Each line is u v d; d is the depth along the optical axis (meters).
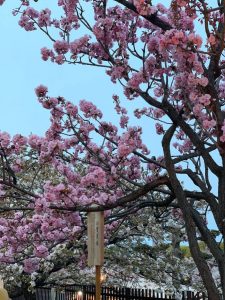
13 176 8.19
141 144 9.36
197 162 8.20
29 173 15.05
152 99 7.39
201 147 7.12
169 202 8.41
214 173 7.04
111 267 15.77
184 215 7.15
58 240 9.44
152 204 8.60
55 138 8.91
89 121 9.10
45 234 8.89
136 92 7.68
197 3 6.43
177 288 14.88
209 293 6.84
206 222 9.47
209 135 6.70
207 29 6.59
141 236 15.72
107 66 8.08
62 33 8.62
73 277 16.73
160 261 15.09
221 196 6.97
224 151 6.71
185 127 7.23
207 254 13.71
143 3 6.76
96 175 7.54
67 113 8.75
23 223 9.50
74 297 15.82
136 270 15.23
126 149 7.76
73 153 9.52
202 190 7.61
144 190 7.68
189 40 6.21
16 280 14.99
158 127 10.15
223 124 6.70
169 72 7.65
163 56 7.11
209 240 7.35
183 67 6.77
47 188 7.63
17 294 17.19
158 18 7.38
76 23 8.62
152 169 10.12
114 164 8.62
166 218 15.21
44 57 8.36
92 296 14.95
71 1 8.26
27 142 8.77
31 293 16.72
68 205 7.68
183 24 7.21
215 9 6.45
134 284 16.23
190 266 15.22
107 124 9.33
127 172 9.67
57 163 9.09
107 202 7.70
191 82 6.63
